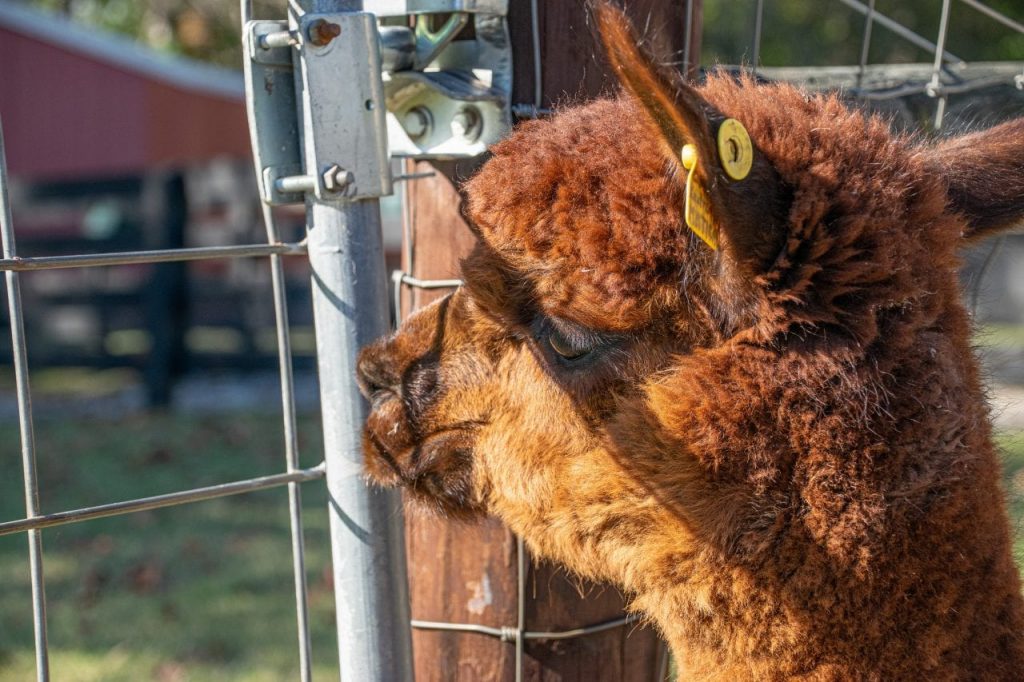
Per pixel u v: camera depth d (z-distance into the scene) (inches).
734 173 76.7
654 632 109.7
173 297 556.1
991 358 122.3
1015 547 96.9
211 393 588.4
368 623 90.0
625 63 70.9
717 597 86.4
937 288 85.6
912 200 87.1
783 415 81.8
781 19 721.6
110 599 273.9
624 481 88.7
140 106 616.1
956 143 106.5
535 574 103.0
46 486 378.3
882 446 80.5
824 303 81.8
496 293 91.7
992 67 141.6
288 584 286.0
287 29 85.0
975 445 84.0
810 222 81.4
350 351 86.8
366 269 86.4
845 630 82.4
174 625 255.8
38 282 665.6
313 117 81.8
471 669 105.2
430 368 95.7
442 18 95.5
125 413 534.0
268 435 470.3
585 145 88.4
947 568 81.2
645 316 86.4
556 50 98.7
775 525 82.7
